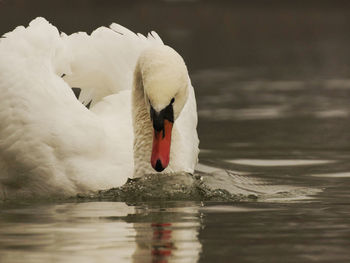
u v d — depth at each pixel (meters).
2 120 13.03
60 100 13.25
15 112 13.00
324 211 11.34
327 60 34.53
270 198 12.46
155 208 11.59
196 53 37.25
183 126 14.77
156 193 12.66
